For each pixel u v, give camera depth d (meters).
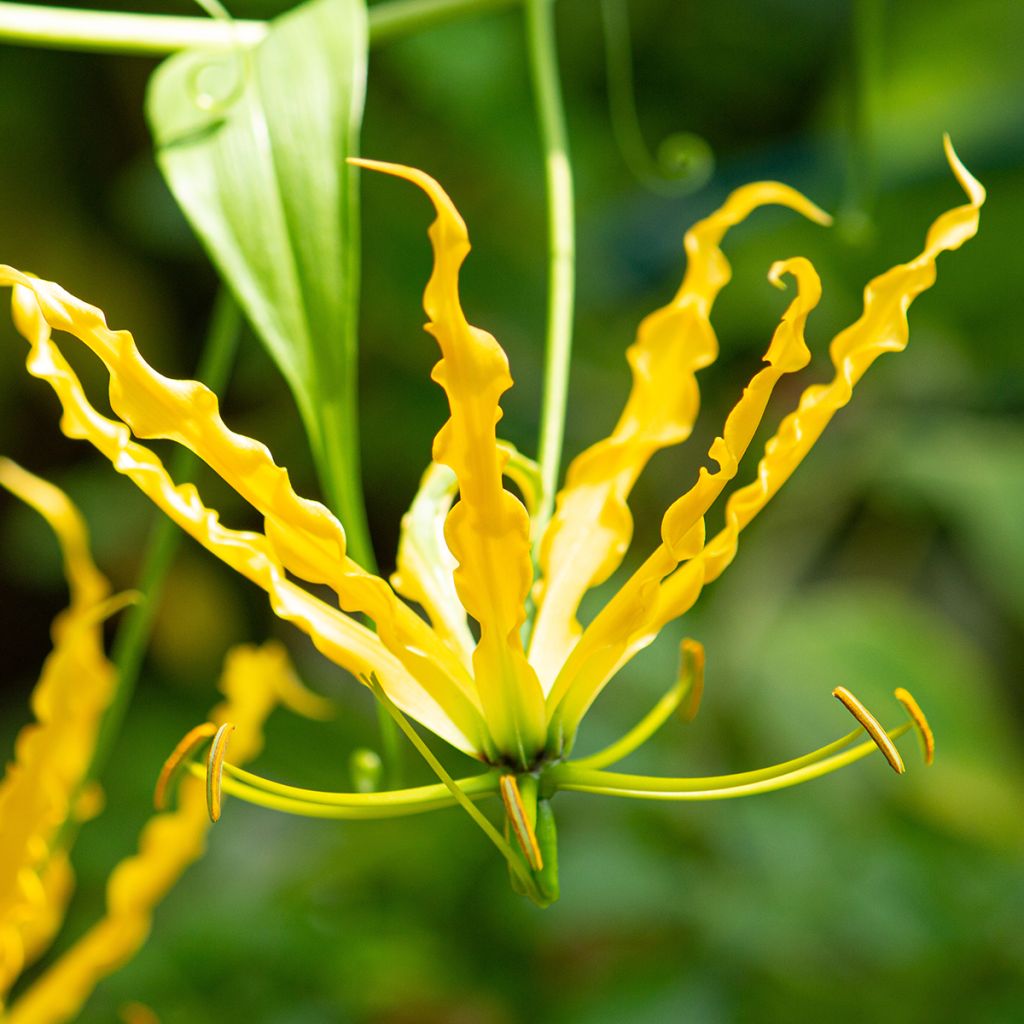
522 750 0.52
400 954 0.75
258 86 0.55
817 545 1.02
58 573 1.03
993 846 0.81
